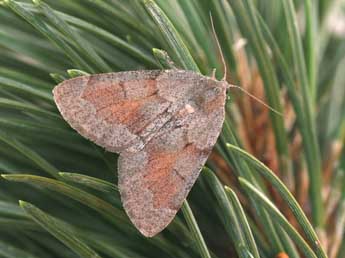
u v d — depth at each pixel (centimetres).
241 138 10
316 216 10
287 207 10
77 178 9
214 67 10
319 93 11
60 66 10
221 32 10
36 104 10
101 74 10
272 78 10
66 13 10
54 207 10
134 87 10
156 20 9
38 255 10
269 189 10
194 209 10
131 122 10
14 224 10
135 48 10
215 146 10
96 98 10
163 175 10
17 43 11
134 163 10
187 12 10
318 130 11
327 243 10
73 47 10
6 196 10
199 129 10
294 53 10
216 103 10
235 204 9
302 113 10
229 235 10
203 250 9
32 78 10
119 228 10
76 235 9
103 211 9
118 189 9
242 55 11
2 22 11
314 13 11
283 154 10
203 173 10
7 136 10
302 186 11
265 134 11
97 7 10
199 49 11
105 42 10
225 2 11
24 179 9
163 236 10
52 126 10
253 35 10
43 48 10
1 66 10
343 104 11
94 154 10
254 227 10
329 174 11
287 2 10
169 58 10
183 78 10
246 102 11
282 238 10
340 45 12
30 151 10
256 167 9
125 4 10
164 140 10
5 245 10
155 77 10
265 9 11
